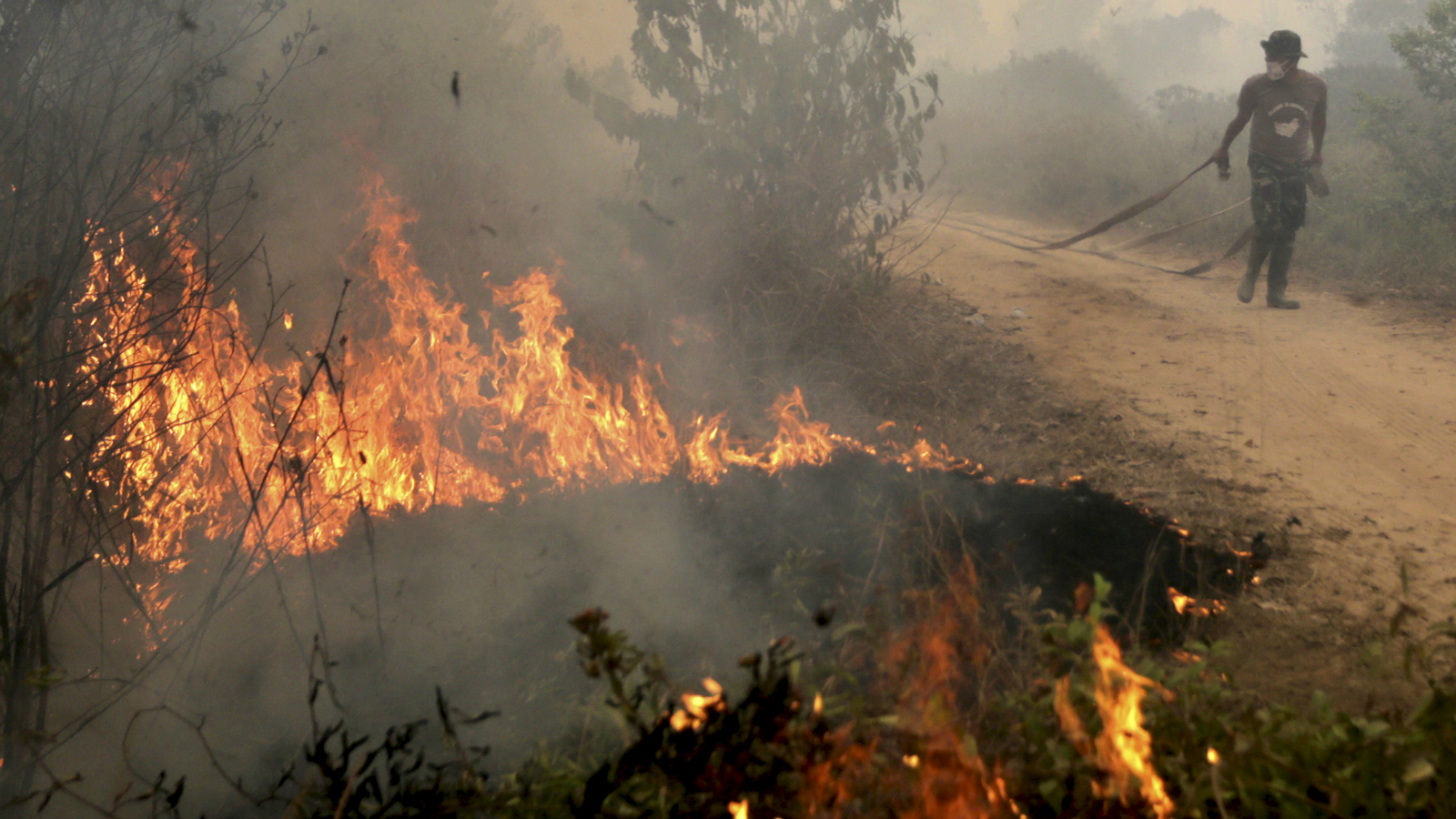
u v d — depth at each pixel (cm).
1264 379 569
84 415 343
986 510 421
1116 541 388
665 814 192
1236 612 331
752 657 203
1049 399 545
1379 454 462
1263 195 705
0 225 295
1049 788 199
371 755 217
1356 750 201
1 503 269
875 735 213
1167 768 200
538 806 210
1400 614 246
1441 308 692
